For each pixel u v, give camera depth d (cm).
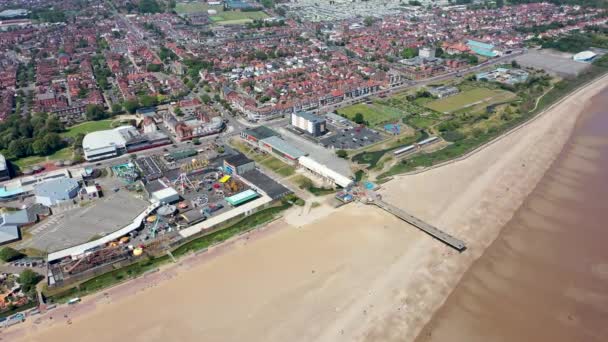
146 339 13700
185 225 19500
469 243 18200
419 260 17162
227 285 15900
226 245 18225
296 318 14400
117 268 17088
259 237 18688
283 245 18050
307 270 16562
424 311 14900
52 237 18838
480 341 13850
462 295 15650
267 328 14038
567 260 17312
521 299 15500
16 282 16325
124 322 14388
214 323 14250
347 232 18788
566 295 15662
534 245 18188
